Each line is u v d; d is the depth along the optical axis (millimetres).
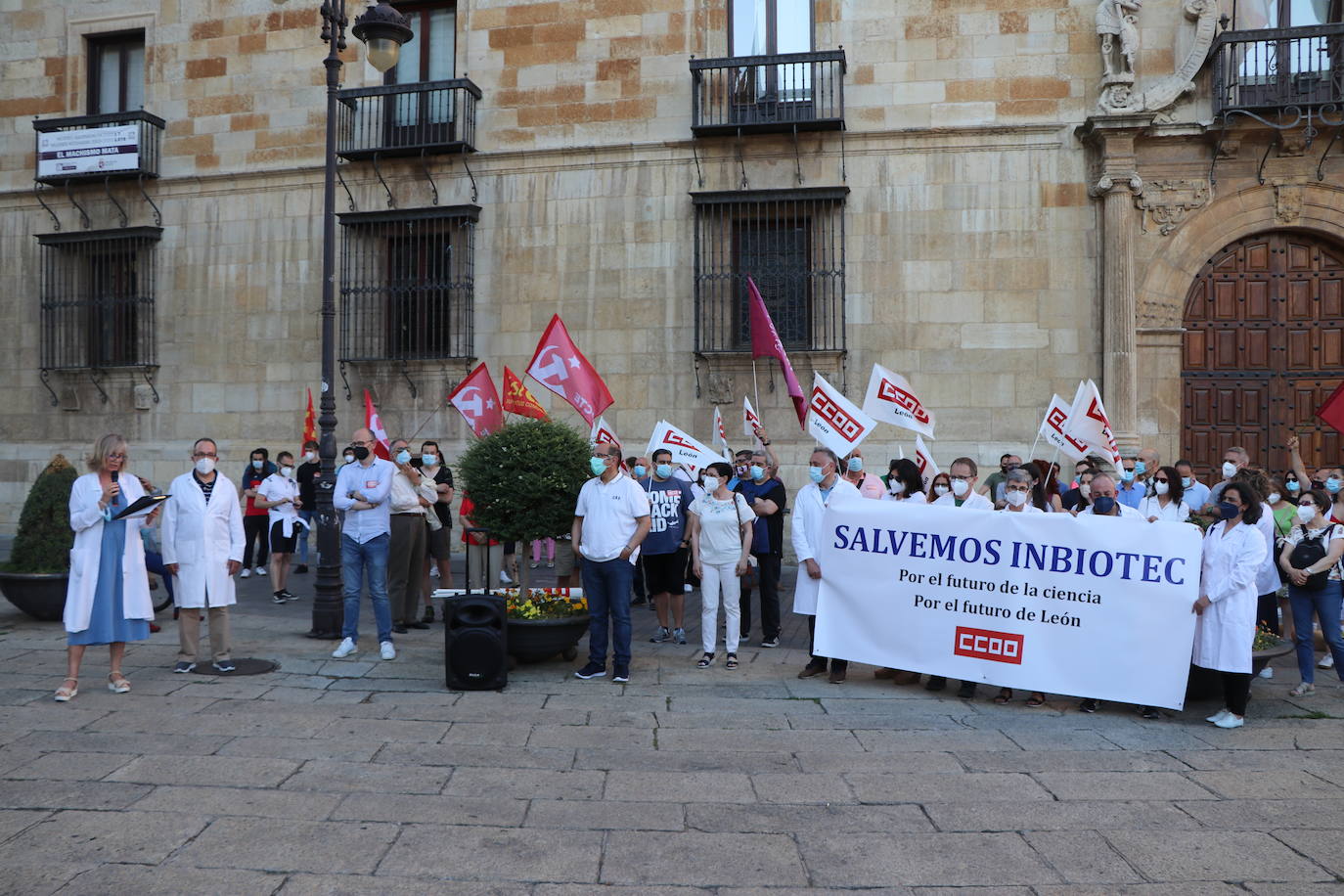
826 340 14242
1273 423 13492
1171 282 13508
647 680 7738
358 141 15734
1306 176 13242
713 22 14711
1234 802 5094
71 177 16484
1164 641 6895
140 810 4754
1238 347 13602
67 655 8273
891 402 10758
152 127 16453
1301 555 7551
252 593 12109
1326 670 8430
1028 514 7402
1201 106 13398
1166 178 13516
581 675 7730
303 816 4719
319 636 9258
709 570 8250
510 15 15320
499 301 15203
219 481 7820
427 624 10023
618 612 7590
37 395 16922
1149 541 7031
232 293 16188
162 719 6363
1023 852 4418
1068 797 5145
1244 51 13164
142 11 16672
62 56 17047
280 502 11375
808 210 14359
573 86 15086
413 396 15391
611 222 14906
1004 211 13938
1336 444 13391
